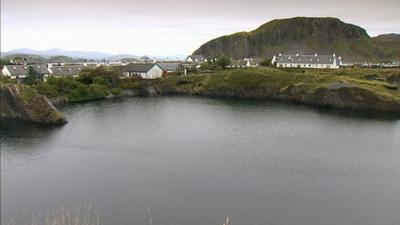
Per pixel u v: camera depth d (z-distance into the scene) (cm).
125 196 3947
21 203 3822
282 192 4009
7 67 13888
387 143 6250
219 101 12025
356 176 4534
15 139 6662
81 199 3891
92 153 5678
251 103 11494
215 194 3962
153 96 13512
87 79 13775
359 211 3525
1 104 9044
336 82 10769
